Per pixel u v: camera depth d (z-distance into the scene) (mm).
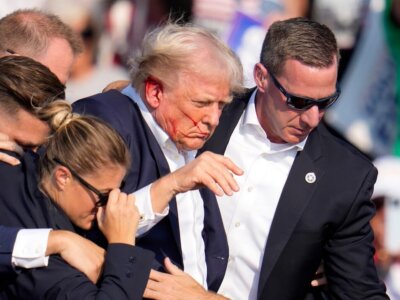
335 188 12734
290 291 12789
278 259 12664
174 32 11094
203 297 10938
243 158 13055
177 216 11477
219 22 19453
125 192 11258
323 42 11961
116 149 9945
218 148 13117
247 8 19453
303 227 12648
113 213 10016
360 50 20438
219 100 11047
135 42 19250
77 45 13766
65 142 9922
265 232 12914
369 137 20797
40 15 13492
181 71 10906
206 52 10914
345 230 12844
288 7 19703
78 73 19047
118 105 11570
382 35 20375
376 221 20875
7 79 10273
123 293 9648
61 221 10188
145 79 11250
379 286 12977
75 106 11672
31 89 10258
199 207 11961
